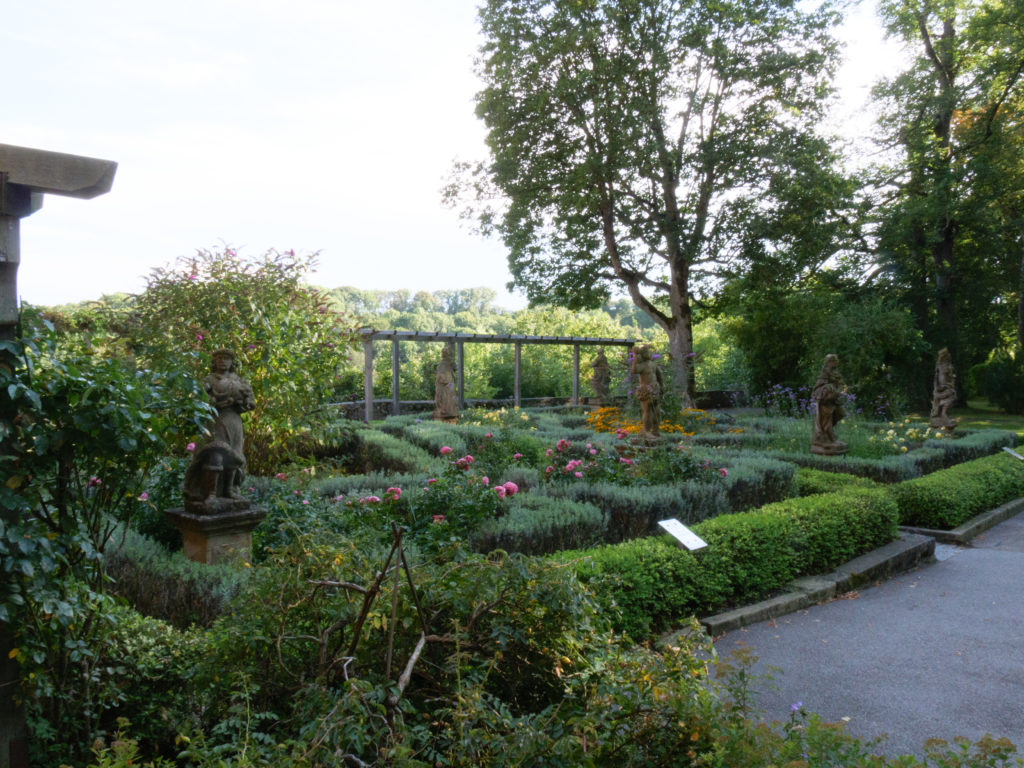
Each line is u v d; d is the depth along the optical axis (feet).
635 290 74.43
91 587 9.15
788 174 63.62
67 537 8.21
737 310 78.07
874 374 66.69
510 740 6.64
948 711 12.28
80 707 8.58
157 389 9.34
